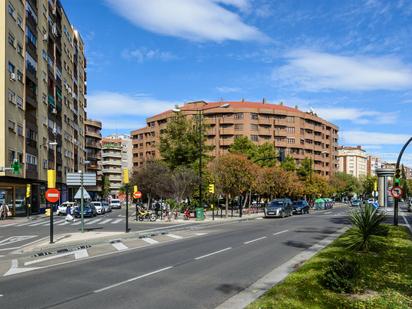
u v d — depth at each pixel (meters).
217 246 18.14
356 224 14.82
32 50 51.41
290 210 46.78
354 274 8.70
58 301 8.66
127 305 8.26
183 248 17.67
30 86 50.69
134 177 57.19
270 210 43.66
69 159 73.69
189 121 55.41
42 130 55.72
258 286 9.80
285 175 61.25
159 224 35.06
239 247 17.59
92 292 9.45
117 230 28.64
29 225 35.44
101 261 14.32
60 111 66.62
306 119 120.62
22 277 11.56
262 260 13.83
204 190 48.66
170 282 10.45
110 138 154.62
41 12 56.03
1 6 42.50
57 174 64.44
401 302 7.59
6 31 42.72
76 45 81.75
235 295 9.00
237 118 108.25
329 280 8.68
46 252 17.17
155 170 54.06
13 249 18.80
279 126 113.19
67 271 12.36
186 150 53.50
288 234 23.28
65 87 70.69
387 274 10.23
